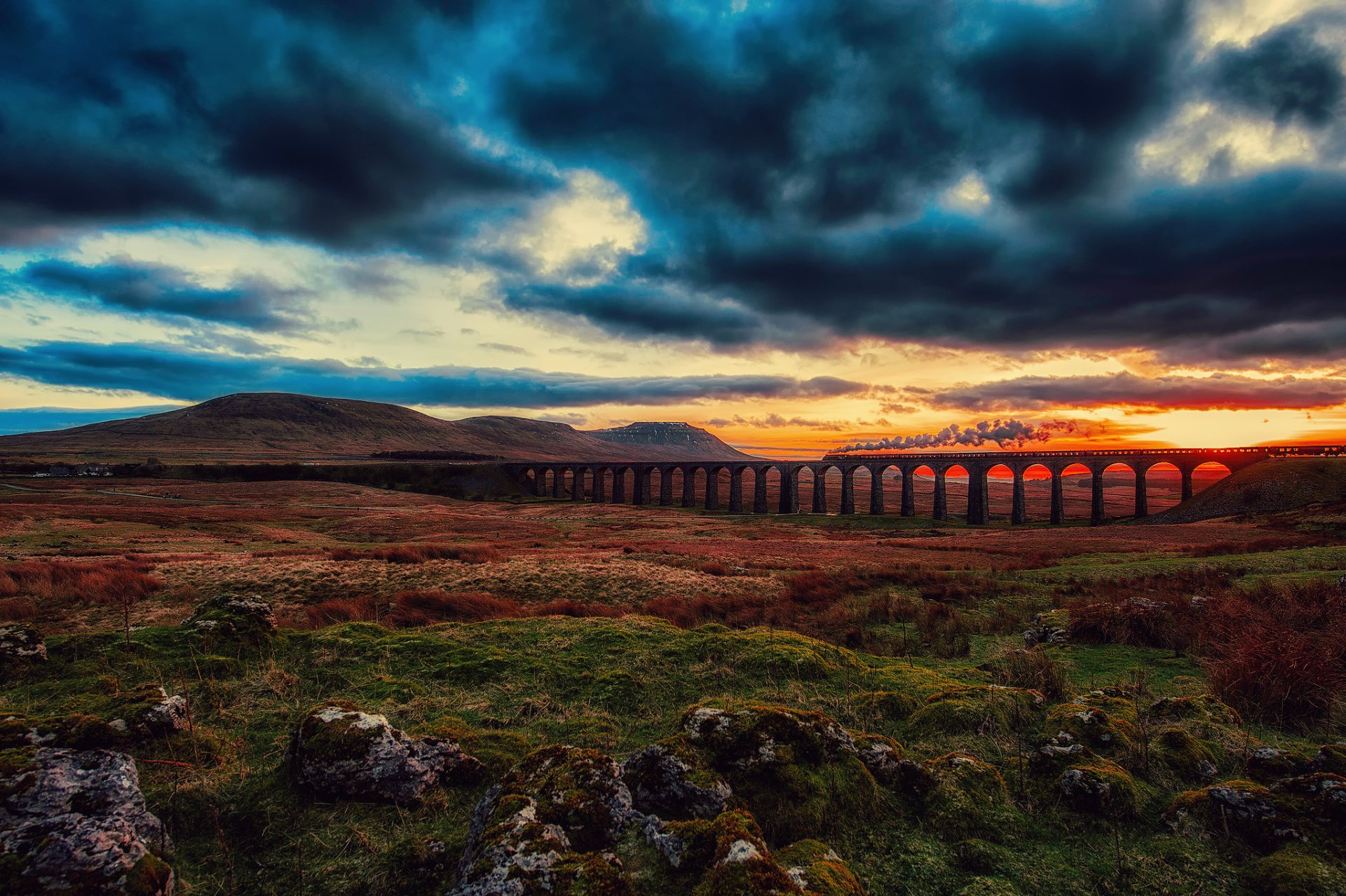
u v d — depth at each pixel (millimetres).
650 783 5340
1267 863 4496
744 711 6129
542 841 3980
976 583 26578
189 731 6848
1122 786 5594
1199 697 8383
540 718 8375
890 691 9633
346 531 60375
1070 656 12734
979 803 5617
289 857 4957
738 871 3633
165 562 26656
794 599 24500
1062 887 4500
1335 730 7457
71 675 9305
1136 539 52562
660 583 25906
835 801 5457
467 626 13609
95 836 3941
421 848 4883
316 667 10375
